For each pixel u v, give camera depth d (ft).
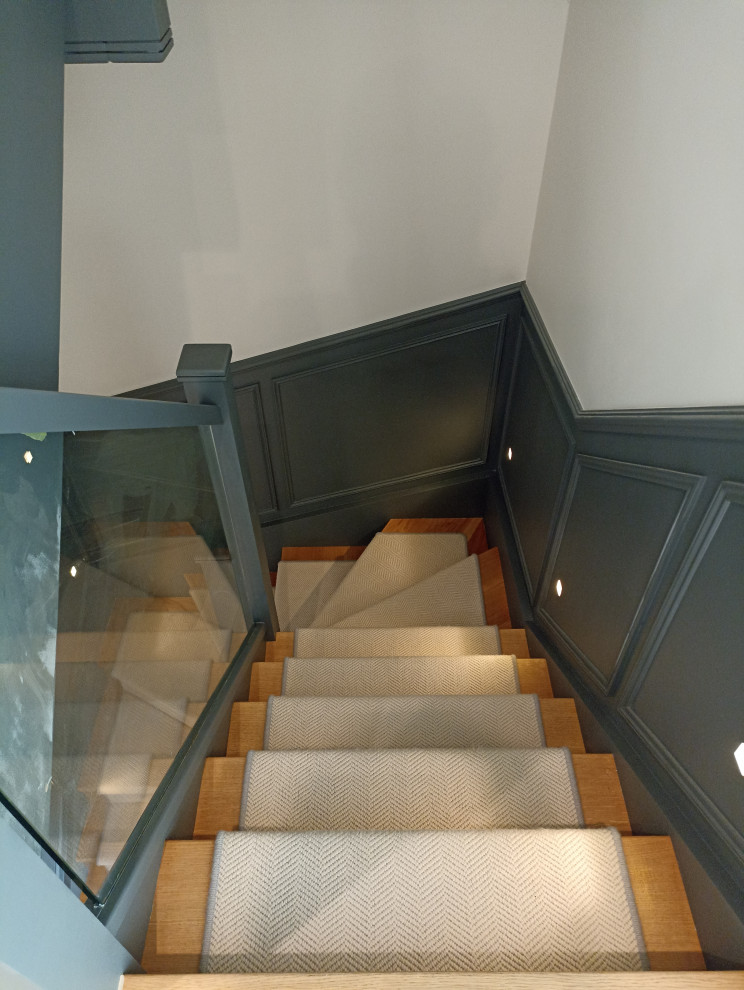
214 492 7.47
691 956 4.80
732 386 4.63
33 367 5.35
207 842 5.25
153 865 4.97
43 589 3.40
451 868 5.04
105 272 10.61
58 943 3.33
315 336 11.53
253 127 9.53
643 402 6.23
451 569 12.21
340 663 8.64
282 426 12.53
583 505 7.98
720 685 4.86
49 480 3.43
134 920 4.58
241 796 6.17
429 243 10.72
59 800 3.63
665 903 5.03
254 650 8.77
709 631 5.00
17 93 5.16
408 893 4.92
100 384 11.61
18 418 2.84
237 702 7.68
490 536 13.46
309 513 13.82
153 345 11.34
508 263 11.05
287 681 8.49
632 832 6.03
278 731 7.30
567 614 8.51
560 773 6.33
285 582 13.70
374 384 12.18
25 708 3.21
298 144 9.70
